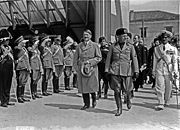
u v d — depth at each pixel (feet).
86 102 27.02
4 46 28.43
